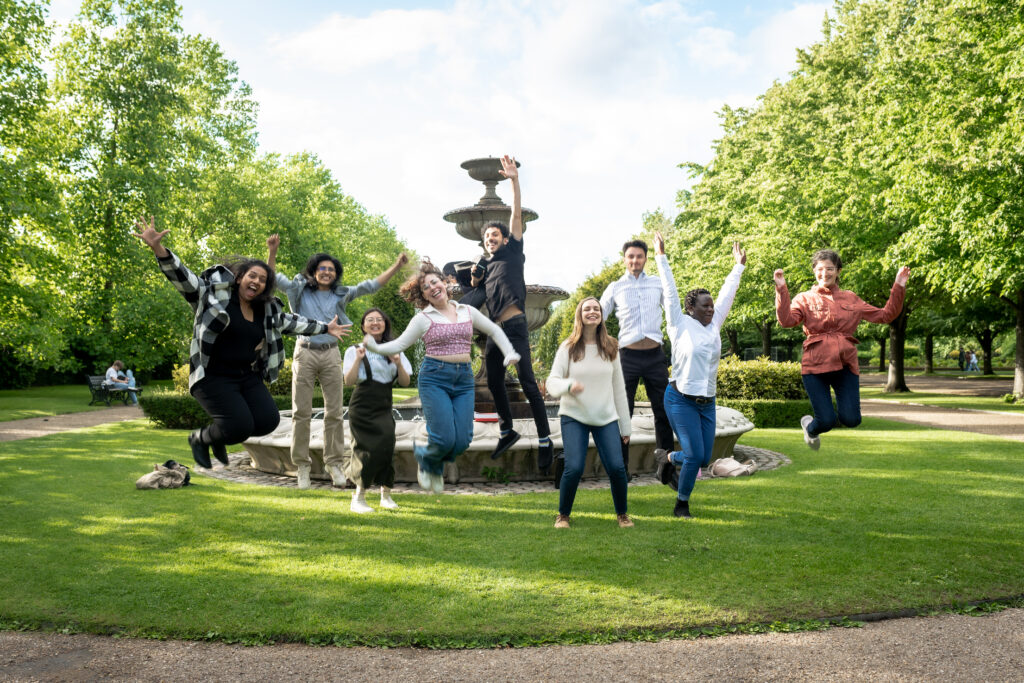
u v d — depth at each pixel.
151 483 6.86
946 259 17.59
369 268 48.47
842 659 3.06
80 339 32.06
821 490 6.71
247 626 3.38
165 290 27.34
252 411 4.83
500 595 3.77
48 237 22.86
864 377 43.62
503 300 6.11
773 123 25.91
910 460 8.70
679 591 3.83
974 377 40.12
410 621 3.43
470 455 7.47
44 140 23.20
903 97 18.33
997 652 3.12
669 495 6.60
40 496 6.44
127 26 27.86
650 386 6.82
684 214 31.92
